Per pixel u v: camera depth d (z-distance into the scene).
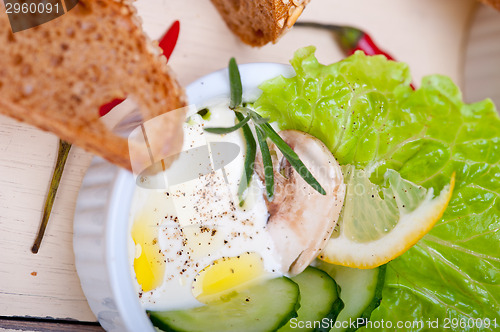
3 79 0.17
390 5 0.29
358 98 0.23
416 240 0.23
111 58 0.19
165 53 0.25
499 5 0.28
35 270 0.24
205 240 0.22
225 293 0.22
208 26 0.27
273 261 0.22
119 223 0.20
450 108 0.23
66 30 0.18
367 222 0.23
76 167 0.24
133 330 0.20
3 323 0.23
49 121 0.18
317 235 0.22
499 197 0.24
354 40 0.27
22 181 0.24
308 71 0.23
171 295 0.22
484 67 0.29
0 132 0.23
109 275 0.20
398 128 0.24
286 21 0.24
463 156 0.24
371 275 0.23
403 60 0.29
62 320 0.24
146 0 0.26
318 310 0.22
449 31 0.30
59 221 0.24
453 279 0.24
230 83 0.20
